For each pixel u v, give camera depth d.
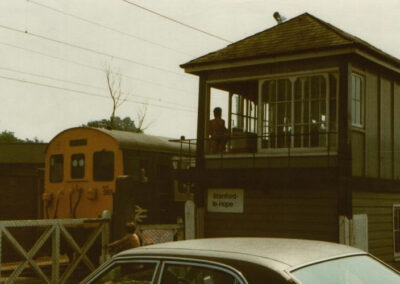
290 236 13.73
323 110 13.34
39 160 37.16
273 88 14.06
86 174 19.27
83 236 17.97
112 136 18.72
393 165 15.30
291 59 13.56
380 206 14.41
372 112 14.22
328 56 13.21
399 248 15.23
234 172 14.28
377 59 13.79
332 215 13.22
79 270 17.17
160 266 5.05
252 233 14.33
